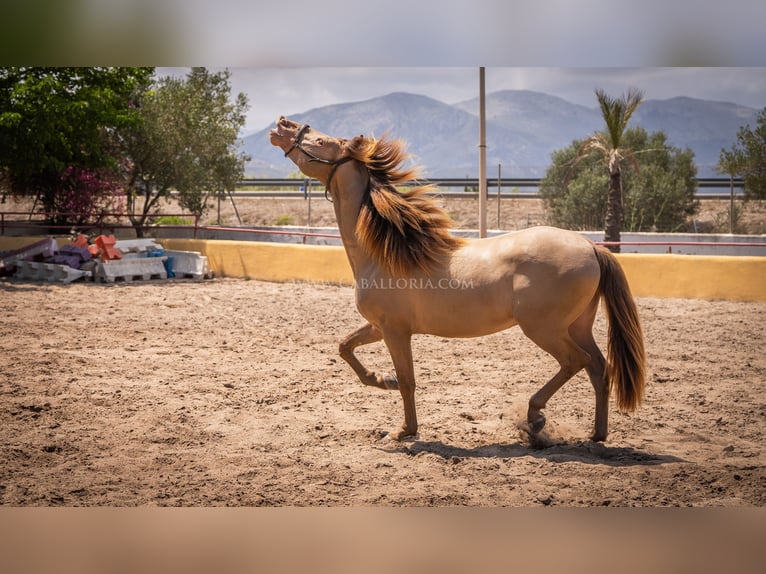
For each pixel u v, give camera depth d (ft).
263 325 35.32
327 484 15.38
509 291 16.93
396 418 20.65
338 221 18.71
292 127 18.97
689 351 29.40
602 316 37.58
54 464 16.63
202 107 83.82
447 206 99.09
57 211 75.15
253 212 102.37
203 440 18.49
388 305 17.84
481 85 47.14
